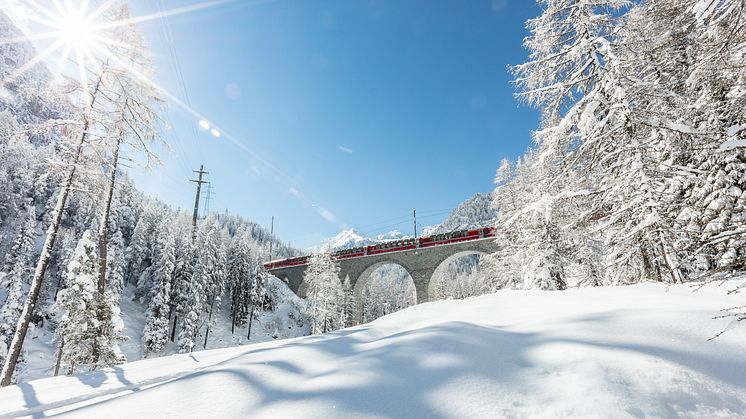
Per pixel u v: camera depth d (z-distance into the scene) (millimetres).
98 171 11727
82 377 4750
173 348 34844
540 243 16109
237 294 44125
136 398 2691
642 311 3928
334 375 2766
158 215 52094
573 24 9461
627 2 8883
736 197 8773
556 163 9750
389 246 42094
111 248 36531
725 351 2801
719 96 8672
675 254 8383
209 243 40000
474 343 3256
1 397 3953
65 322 12969
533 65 9906
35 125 10602
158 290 35125
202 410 2379
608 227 9906
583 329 3504
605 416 1990
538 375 2576
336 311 43281
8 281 32094
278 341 5781
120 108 11883
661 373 2416
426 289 38469
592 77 9297
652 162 8500
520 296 6723
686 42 10000
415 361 2867
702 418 2043
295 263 54938
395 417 2053
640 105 8992
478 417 2035
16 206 36594
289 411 2193
